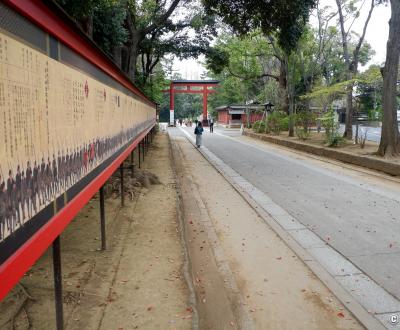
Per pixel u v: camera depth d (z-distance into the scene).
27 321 3.10
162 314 3.33
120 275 4.12
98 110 3.58
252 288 4.52
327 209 8.16
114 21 11.27
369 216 7.55
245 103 44.41
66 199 2.47
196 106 83.69
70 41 2.51
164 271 4.26
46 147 2.09
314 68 26.91
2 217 1.57
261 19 16.25
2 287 1.54
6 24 1.59
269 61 38.88
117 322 3.18
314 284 4.62
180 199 8.21
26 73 1.81
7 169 1.61
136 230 5.77
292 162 16.11
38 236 1.94
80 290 3.71
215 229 6.81
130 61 16.72
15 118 1.69
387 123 14.45
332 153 17.33
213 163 15.86
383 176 12.38
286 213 7.86
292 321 3.80
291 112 27.03
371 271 4.97
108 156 4.21
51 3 1.96
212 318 3.84
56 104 2.27
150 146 20.38
